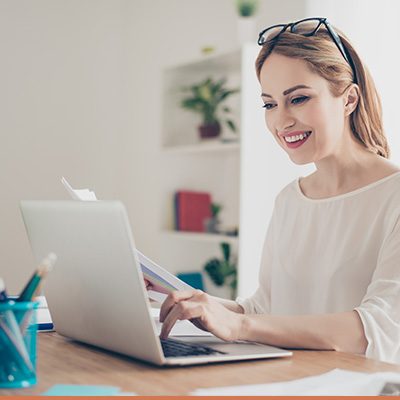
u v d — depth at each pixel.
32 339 0.73
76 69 3.91
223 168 3.35
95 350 0.95
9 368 0.70
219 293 3.18
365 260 1.31
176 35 3.72
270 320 0.99
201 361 0.83
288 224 1.52
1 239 3.58
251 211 2.69
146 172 3.92
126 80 4.11
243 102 2.69
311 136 1.29
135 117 4.02
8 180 3.62
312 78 1.26
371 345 1.02
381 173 1.37
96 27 4.01
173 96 3.24
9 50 3.64
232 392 0.68
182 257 3.23
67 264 0.92
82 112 3.94
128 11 4.11
